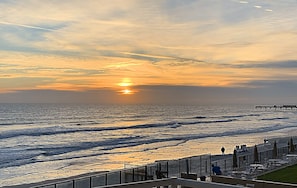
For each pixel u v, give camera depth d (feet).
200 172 57.41
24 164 113.80
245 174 58.03
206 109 556.92
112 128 231.91
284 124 298.97
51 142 165.07
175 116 378.94
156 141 176.55
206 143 168.04
